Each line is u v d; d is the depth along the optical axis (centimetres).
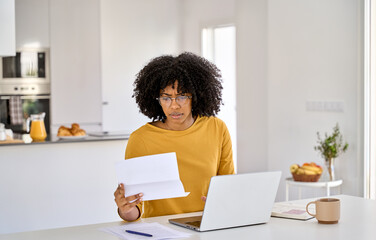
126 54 677
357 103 442
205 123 220
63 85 610
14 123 596
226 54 651
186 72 207
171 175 180
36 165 406
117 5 670
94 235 177
